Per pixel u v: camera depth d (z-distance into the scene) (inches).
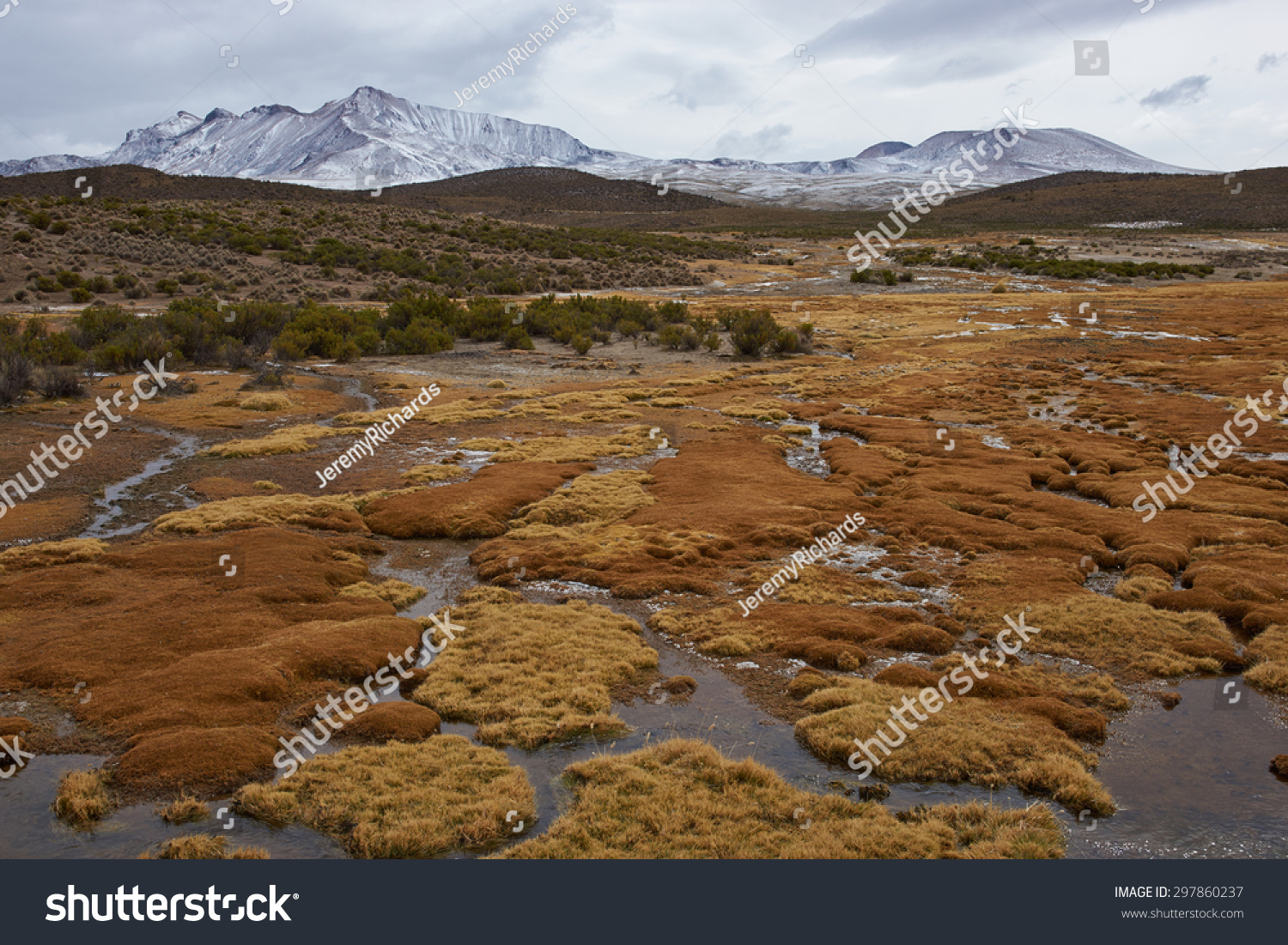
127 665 506.9
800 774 416.8
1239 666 533.6
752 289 3631.9
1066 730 455.5
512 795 386.9
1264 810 388.5
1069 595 636.7
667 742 436.1
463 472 1036.5
